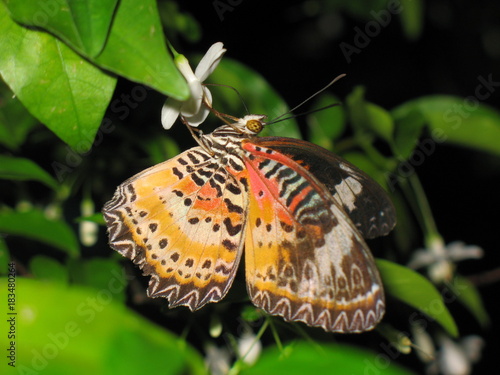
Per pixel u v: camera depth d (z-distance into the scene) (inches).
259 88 10.7
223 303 9.3
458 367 12.2
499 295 15.7
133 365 6.4
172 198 8.6
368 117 11.0
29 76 7.7
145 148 10.6
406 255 11.9
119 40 7.3
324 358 6.3
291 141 9.0
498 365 15.4
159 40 7.3
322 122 11.6
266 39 15.6
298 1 15.1
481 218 16.2
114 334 6.6
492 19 16.4
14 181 11.1
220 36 14.3
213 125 10.7
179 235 8.6
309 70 16.2
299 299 8.5
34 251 10.7
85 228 10.9
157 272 8.6
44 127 10.6
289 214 8.4
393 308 11.1
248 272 8.7
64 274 9.9
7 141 10.4
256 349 10.0
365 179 8.9
